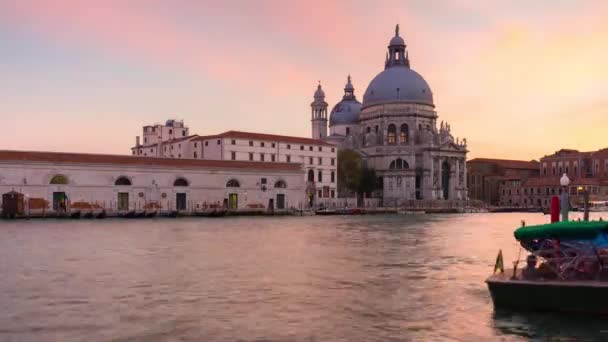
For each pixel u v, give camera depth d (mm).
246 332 22125
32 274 34562
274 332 22156
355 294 29219
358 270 37219
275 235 65625
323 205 156750
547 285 24047
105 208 108375
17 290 29578
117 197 110062
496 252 48406
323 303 27078
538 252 25609
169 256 43688
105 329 22297
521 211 184375
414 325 23281
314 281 32844
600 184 199750
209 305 26453
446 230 79125
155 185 114500
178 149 160250
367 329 22672
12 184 99500
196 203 119812
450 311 25562
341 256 44812
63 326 22672
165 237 61062
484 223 101625
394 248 51469
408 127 199875
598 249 24859
